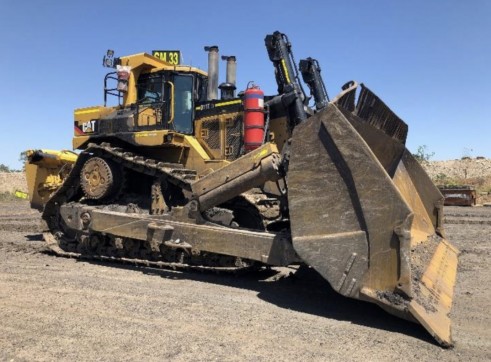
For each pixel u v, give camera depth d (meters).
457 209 28.11
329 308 5.58
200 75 9.36
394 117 6.70
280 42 8.13
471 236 13.43
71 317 4.99
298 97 7.88
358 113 5.82
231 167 6.68
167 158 9.07
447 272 6.11
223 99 8.76
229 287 6.62
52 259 8.84
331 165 5.14
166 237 7.16
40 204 12.41
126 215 7.82
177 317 5.05
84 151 9.12
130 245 8.25
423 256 5.98
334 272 5.01
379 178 4.79
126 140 8.98
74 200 9.73
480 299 6.15
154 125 9.02
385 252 4.72
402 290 4.57
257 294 6.24
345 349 4.20
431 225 7.93
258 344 4.27
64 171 11.92
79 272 7.54
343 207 5.04
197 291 6.32
